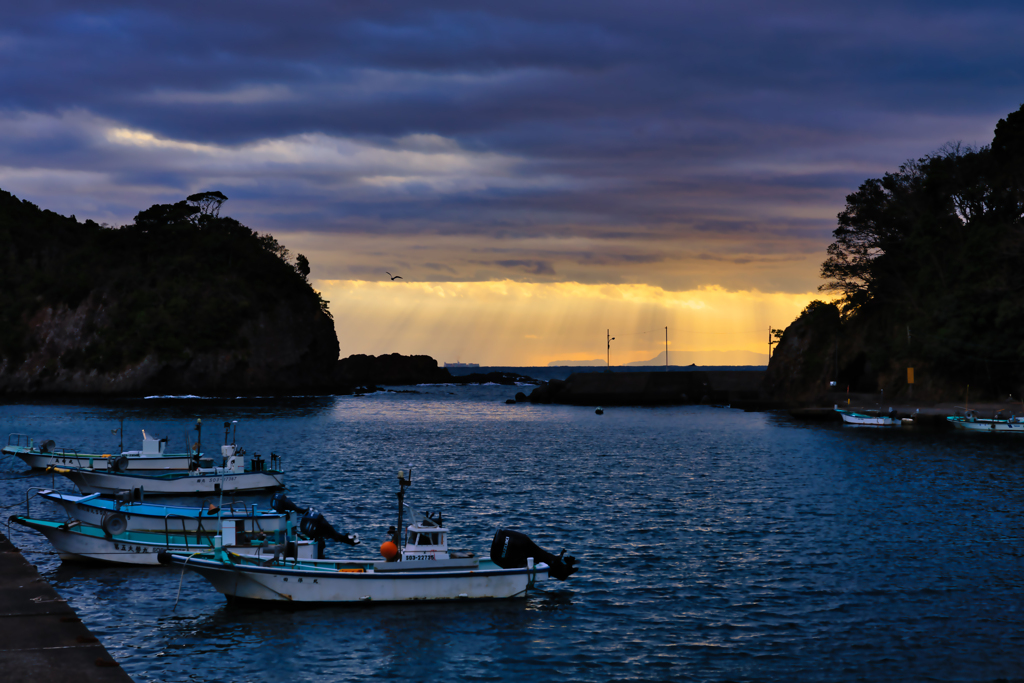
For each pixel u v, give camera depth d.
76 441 77.38
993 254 100.19
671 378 154.25
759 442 79.44
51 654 16.58
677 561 31.30
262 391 173.00
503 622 24.03
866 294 121.44
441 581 25.19
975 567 30.38
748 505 43.34
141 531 29.06
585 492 47.84
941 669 21.02
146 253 191.50
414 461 63.66
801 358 133.25
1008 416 91.31
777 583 28.36
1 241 193.88
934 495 46.44
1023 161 105.56
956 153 114.81
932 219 110.62
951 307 100.81
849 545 33.91
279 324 183.00
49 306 178.75
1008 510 41.72
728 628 23.88
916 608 25.64
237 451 47.69
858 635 23.34
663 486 50.28
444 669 20.80
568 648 22.23
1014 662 21.45
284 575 24.31
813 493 47.34
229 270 187.12
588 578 28.81
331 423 105.38
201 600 25.39
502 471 57.72
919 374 108.50
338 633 22.83
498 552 27.11
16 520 28.88
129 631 22.89
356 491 47.97
